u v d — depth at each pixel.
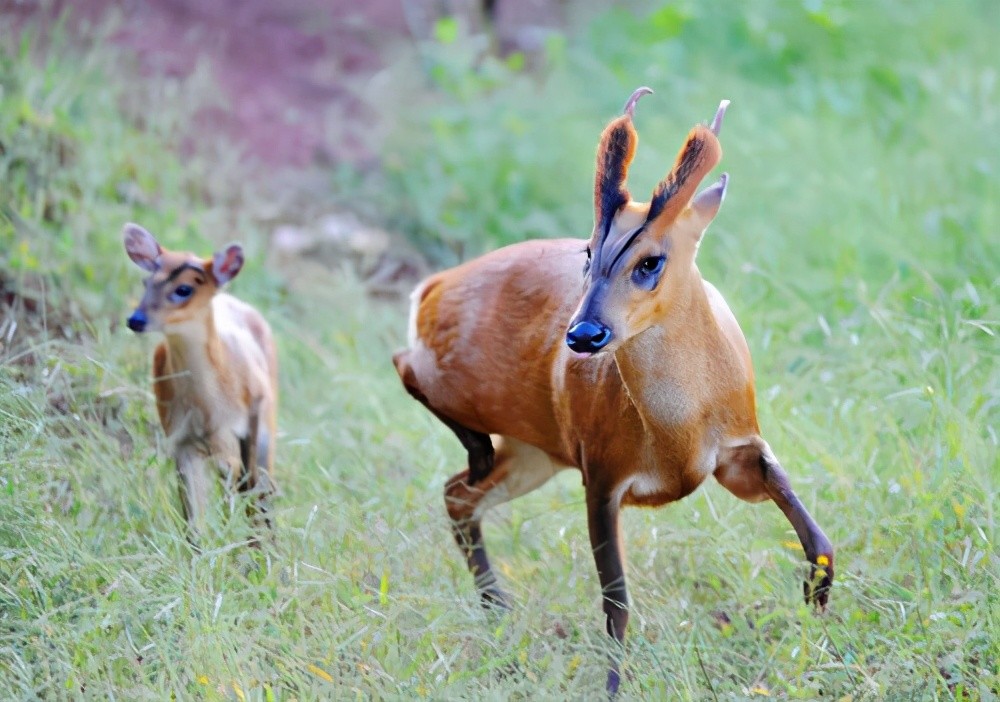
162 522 10.72
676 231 8.65
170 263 11.41
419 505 11.18
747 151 17.19
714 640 9.60
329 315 15.42
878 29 20.62
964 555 9.81
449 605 9.66
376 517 10.71
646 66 20.34
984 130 17.41
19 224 14.47
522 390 9.95
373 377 14.05
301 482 11.92
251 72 20.58
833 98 18.69
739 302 13.45
